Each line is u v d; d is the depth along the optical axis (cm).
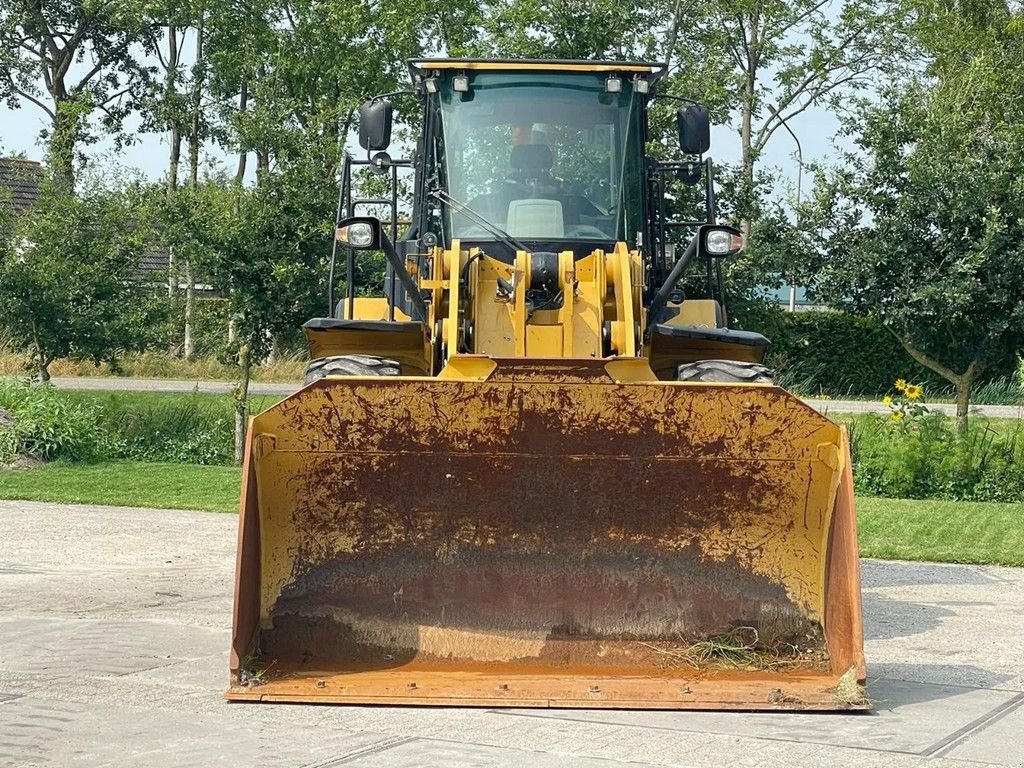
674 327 805
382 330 794
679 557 689
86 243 2034
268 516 681
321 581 687
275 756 548
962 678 718
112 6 4253
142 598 938
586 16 1800
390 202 892
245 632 651
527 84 861
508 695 629
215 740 572
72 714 617
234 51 3397
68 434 1877
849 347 3600
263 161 2075
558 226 839
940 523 1358
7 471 1755
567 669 674
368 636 686
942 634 849
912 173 1634
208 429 2044
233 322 1808
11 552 1144
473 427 663
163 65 4556
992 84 1823
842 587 655
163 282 2186
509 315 756
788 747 568
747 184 1758
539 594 689
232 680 638
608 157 855
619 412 657
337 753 552
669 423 659
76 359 2119
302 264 1755
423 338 821
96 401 2148
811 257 1719
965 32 3709
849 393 3594
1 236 2059
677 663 676
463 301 758
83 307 2023
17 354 2598
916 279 1666
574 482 678
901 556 1180
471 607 689
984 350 1686
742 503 681
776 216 1742
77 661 732
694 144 868
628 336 730
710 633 688
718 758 550
